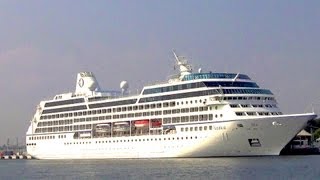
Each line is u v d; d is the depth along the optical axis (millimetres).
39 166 141750
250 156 130000
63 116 165000
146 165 119812
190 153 133125
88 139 156500
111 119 151000
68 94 166500
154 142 139500
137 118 144000
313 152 196000
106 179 93125
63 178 98750
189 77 135250
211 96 128750
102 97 157500
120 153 147875
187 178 88625
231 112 126625
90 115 156875
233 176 89688
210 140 129000
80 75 167250
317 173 93625
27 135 178000
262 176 89125
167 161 129250
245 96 129750
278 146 128125
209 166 109625
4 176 108938
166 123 137250
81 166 129250
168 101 137500
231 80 131375
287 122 124562
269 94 133500
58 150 166125
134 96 145875
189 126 132625
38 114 174250
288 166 109000
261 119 124625
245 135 126375
